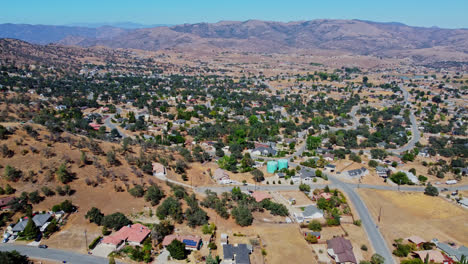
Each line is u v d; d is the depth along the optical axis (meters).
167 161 135.75
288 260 82.12
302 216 105.25
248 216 98.50
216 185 127.44
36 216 86.88
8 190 91.94
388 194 127.12
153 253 80.44
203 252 82.69
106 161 118.44
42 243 80.12
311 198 119.31
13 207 87.06
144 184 112.62
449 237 98.50
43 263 73.06
